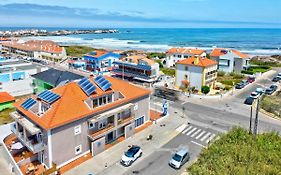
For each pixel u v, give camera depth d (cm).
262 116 5644
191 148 4181
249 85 8431
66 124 3566
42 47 14500
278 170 2844
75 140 3753
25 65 8256
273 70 11138
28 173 3453
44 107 3878
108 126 4138
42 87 6900
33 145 3469
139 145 4262
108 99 4231
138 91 4831
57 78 6644
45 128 3325
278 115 5662
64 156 3662
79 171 3553
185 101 6606
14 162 3584
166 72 10394
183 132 4766
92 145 3894
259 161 3081
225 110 5975
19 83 7100
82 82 4222
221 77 9581
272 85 8062
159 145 4269
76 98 3909
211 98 6894
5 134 4528
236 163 3034
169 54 11912
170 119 5375
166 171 3559
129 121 4453
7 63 8475
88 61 11200
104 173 3519
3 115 5578
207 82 7638
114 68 9394
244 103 6512
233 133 3859
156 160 3825
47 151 3494
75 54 17700
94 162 3772
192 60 7762
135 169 3606
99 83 4275
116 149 4128
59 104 3697
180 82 7938
